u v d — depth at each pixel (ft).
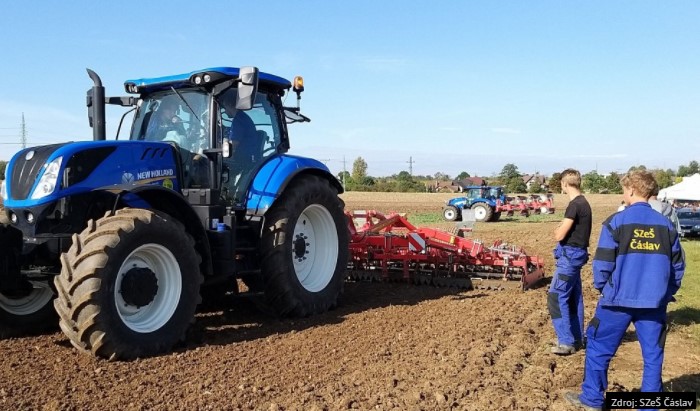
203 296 23.99
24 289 18.63
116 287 16.62
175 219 18.58
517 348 18.72
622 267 12.84
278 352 18.13
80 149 18.02
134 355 16.80
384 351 18.22
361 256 30.86
